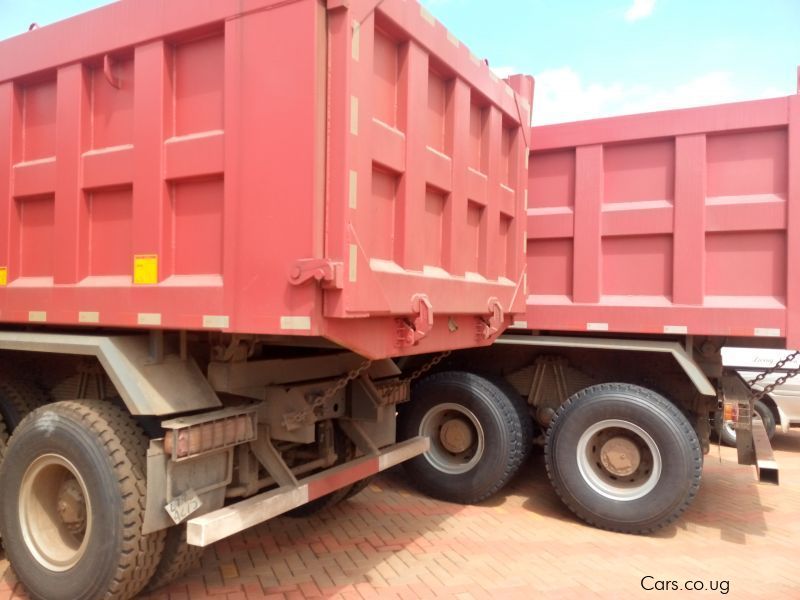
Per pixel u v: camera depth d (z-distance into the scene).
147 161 3.00
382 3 2.87
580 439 4.71
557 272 5.21
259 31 2.67
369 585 3.57
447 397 5.23
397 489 5.61
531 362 5.48
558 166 5.23
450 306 3.54
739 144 4.64
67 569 3.01
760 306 4.47
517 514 4.98
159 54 2.97
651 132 4.80
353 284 2.60
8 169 3.61
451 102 3.65
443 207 3.62
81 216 3.30
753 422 4.97
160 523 2.85
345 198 2.55
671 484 4.39
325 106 2.60
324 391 3.68
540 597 3.47
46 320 3.43
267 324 2.62
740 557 4.13
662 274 4.82
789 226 4.38
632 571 3.86
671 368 5.04
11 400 3.83
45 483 3.25
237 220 2.71
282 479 3.34
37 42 3.45
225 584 3.54
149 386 3.01
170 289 2.90
